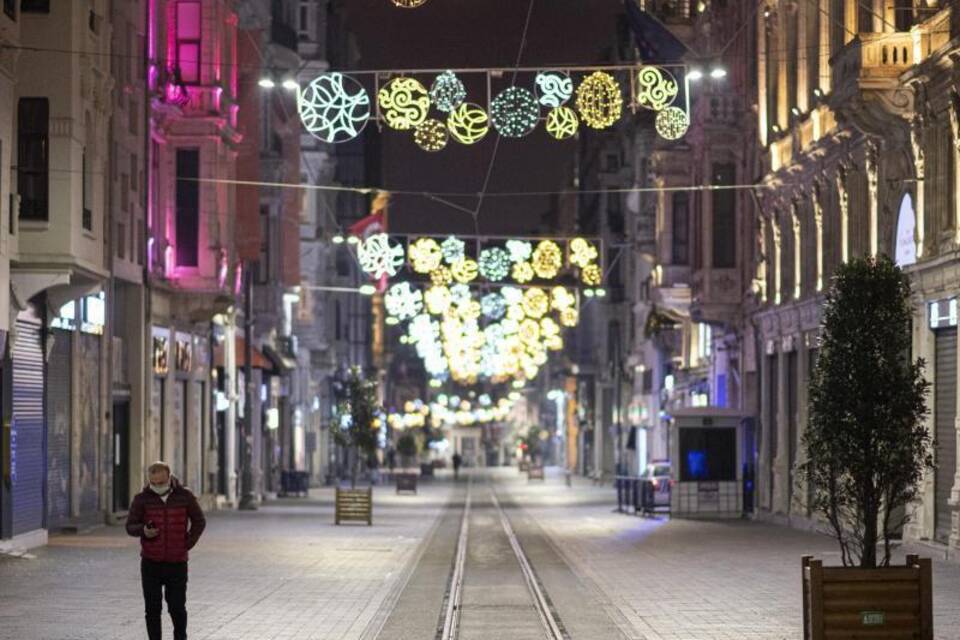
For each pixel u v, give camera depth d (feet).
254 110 265.34
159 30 229.04
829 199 203.31
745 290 254.47
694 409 242.58
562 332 610.24
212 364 268.21
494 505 317.22
